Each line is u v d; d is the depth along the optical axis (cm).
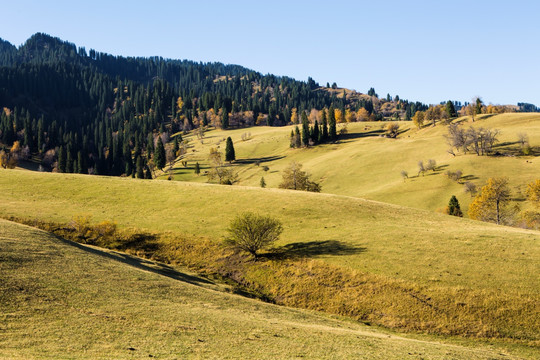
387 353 2377
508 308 3609
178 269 4825
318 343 2409
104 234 5472
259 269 4909
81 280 2981
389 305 3919
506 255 4531
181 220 6256
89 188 7656
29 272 2862
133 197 7275
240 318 2828
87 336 2002
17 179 7969
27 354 1677
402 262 4566
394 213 6812
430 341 3309
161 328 2283
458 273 4222
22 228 4281
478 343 3284
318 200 7162
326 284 4416
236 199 7212
